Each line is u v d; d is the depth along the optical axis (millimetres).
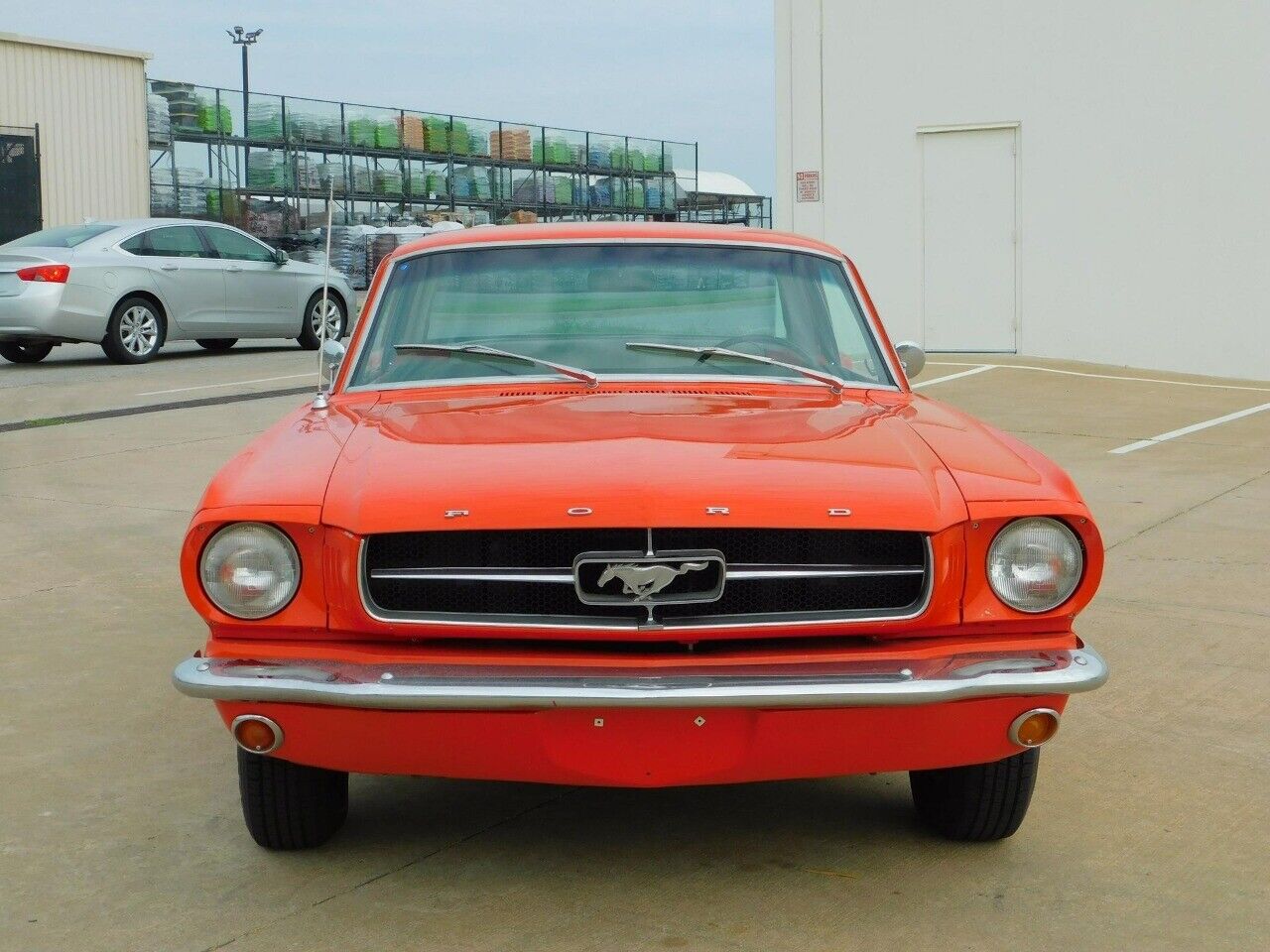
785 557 3086
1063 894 3262
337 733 3018
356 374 4141
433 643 3086
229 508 3096
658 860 3461
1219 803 3834
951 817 3500
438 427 3555
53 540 7148
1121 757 4195
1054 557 3121
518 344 4152
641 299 4238
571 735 2971
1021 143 15336
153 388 13211
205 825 3680
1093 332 15273
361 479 3174
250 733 3053
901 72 15672
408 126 25625
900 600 3117
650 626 3012
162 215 24312
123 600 6027
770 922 3109
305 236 22938
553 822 3721
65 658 5184
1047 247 15375
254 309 16094
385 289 4312
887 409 3896
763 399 3943
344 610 3059
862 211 16016
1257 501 8031
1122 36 14789
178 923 3113
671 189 29500
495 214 26938
